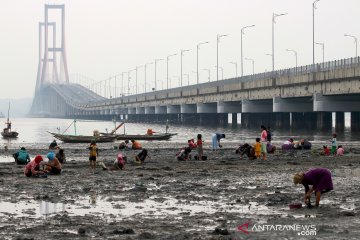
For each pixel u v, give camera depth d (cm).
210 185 3769
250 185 3762
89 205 2986
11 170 4884
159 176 4341
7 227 2420
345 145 8925
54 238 2209
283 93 14912
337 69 12344
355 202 3005
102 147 8738
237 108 19400
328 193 3322
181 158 5912
